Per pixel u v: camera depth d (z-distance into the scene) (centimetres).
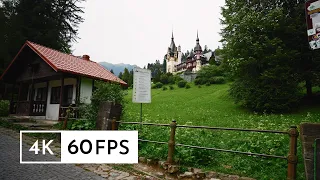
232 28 2061
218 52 2417
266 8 2038
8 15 2202
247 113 1753
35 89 1755
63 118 1110
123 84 1605
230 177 450
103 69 1833
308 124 357
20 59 1609
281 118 1370
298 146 636
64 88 1506
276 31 1844
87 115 938
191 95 3250
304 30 1783
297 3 1934
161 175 494
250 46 1830
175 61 9288
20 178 442
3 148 697
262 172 476
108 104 773
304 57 1870
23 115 1509
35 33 2161
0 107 1669
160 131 788
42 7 2236
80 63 1647
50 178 451
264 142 646
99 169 532
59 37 2381
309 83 2017
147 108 2225
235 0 2208
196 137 700
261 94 1753
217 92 3156
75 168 533
